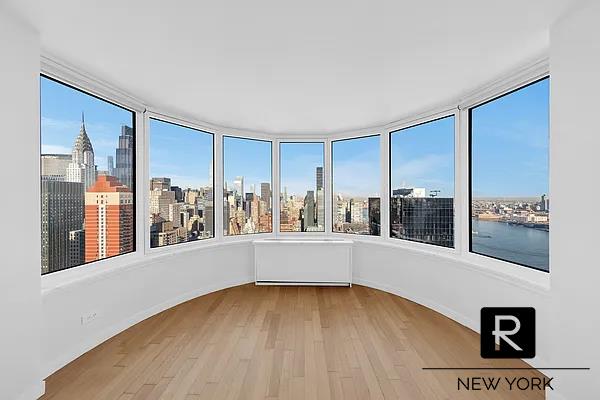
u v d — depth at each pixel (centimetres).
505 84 302
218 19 209
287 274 522
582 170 197
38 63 227
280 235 570
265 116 448
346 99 373
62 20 210
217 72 296
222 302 438
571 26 202
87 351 294
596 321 190
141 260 365
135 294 362
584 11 193
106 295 319
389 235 501
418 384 245
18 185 213
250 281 539
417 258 434
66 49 251
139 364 273
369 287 512
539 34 228
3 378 202
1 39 200
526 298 274
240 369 266
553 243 219
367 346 308
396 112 427
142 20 210
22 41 214
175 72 296
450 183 401
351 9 198
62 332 268
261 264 523
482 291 328
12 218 209
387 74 300
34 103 225
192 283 456
